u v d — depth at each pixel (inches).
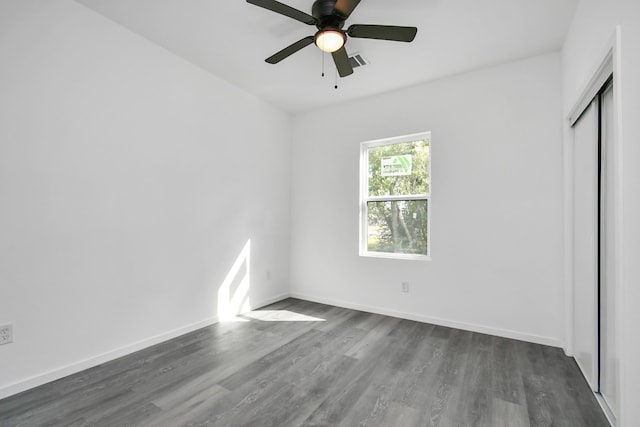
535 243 109.5
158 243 107.8
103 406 72.0
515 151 113.1
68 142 85.2
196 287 121.0
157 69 107.3
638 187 50.6
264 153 154.3
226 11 89.7
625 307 53.3
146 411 70.3
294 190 170.7
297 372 88.5
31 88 78.4
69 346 85.7
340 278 154.1
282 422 66.9
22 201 77.1
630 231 52.4
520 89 112.9
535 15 88.4
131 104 99.9
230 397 76.0
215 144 128.6
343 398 75.9
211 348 104.3
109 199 94.3
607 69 64.2
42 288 80.7
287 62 117.9
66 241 85.0
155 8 88.7
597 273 77.2
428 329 122.2
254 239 148.3
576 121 94.3
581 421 67.5
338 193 155.9
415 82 132.0
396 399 75.5
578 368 90.7
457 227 123.6
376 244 147.9
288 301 162.6
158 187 107.7
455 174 124.3
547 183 107.8
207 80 125.1
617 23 56.7
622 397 53.2
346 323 129.2
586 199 85.3
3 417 67.6
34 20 79.0
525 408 72.0
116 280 96.1
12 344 75.7
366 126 148.0
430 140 131.0
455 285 124.0
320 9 81.0
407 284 135.0
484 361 95.2
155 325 106.9
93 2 86.3
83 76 88.3
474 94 121.3
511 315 113.2
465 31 96.4
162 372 88.0
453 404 73.5
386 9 86.8
